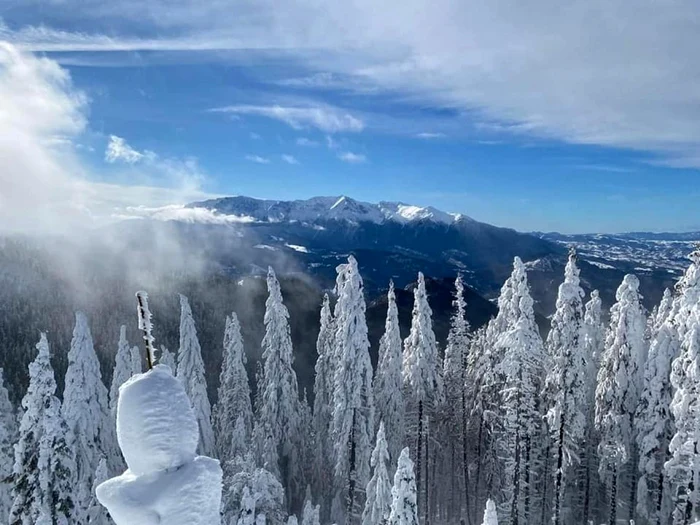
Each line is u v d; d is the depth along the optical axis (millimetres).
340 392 39531
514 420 34719
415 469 43094
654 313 46938
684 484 30297
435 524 46812
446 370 47844
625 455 34438
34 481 23703
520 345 34594
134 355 40750
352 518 38562
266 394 44188
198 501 4023
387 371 43531
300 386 82688
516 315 37594
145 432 4043
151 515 3883
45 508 23453
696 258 33406
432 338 43156
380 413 42875
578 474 40312
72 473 24484
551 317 36062
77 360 33312
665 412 33906
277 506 29766
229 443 44406
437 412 44438
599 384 37406
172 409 4172
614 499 35625
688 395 30312
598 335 45031
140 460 4066
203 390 41562
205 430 41031
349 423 39125
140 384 4164
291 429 44438
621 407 36000
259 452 41094
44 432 23984
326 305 49625
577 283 35000
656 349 34438
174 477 4027
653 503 36000
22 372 99562
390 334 43844
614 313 37719
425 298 42844
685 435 30266
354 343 39500
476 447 46156
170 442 4094
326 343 47438
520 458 36688
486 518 17438
